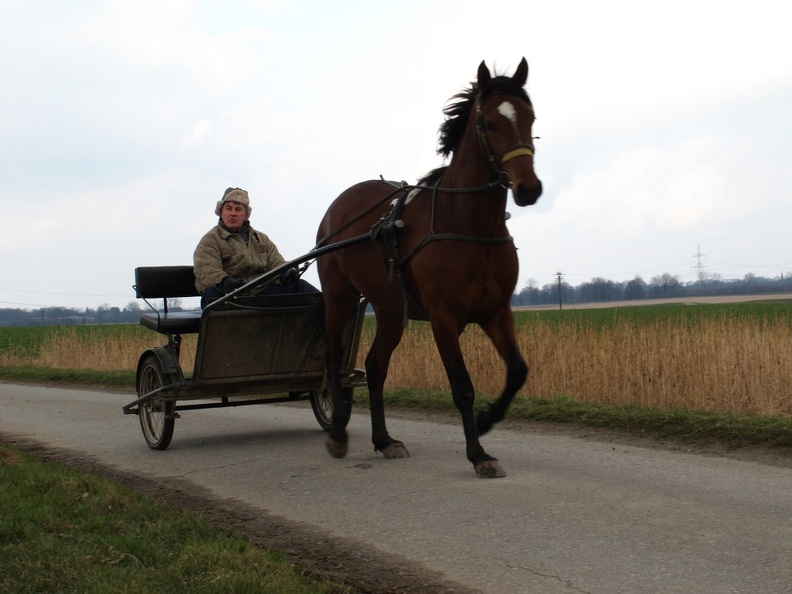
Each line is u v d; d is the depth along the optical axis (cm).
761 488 563
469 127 608
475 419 638
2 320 9031
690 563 418
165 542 464
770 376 909
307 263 808
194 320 797
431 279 616
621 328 1188
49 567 412
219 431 931
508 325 627
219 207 839
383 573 429
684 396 952
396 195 692
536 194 555
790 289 10494
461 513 527
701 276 11125
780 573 399
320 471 677
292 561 453
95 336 2198
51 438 915
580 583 400
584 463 663
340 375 759
